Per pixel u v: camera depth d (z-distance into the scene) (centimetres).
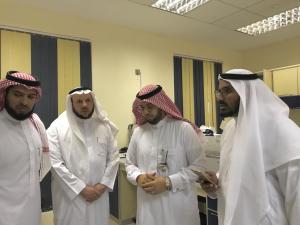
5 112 160
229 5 346
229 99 127
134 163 195
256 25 430
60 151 198
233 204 111
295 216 104
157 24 407
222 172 137
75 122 205
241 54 569
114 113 400
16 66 327
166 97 185
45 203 323
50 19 352
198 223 181
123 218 345
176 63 473
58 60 357
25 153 159
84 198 190
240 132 117
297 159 104
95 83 385
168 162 175
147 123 192
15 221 150
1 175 151
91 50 384
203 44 511
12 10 327
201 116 498
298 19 407
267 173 115
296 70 429
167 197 170
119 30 410
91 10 354
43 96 342
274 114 116
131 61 420
